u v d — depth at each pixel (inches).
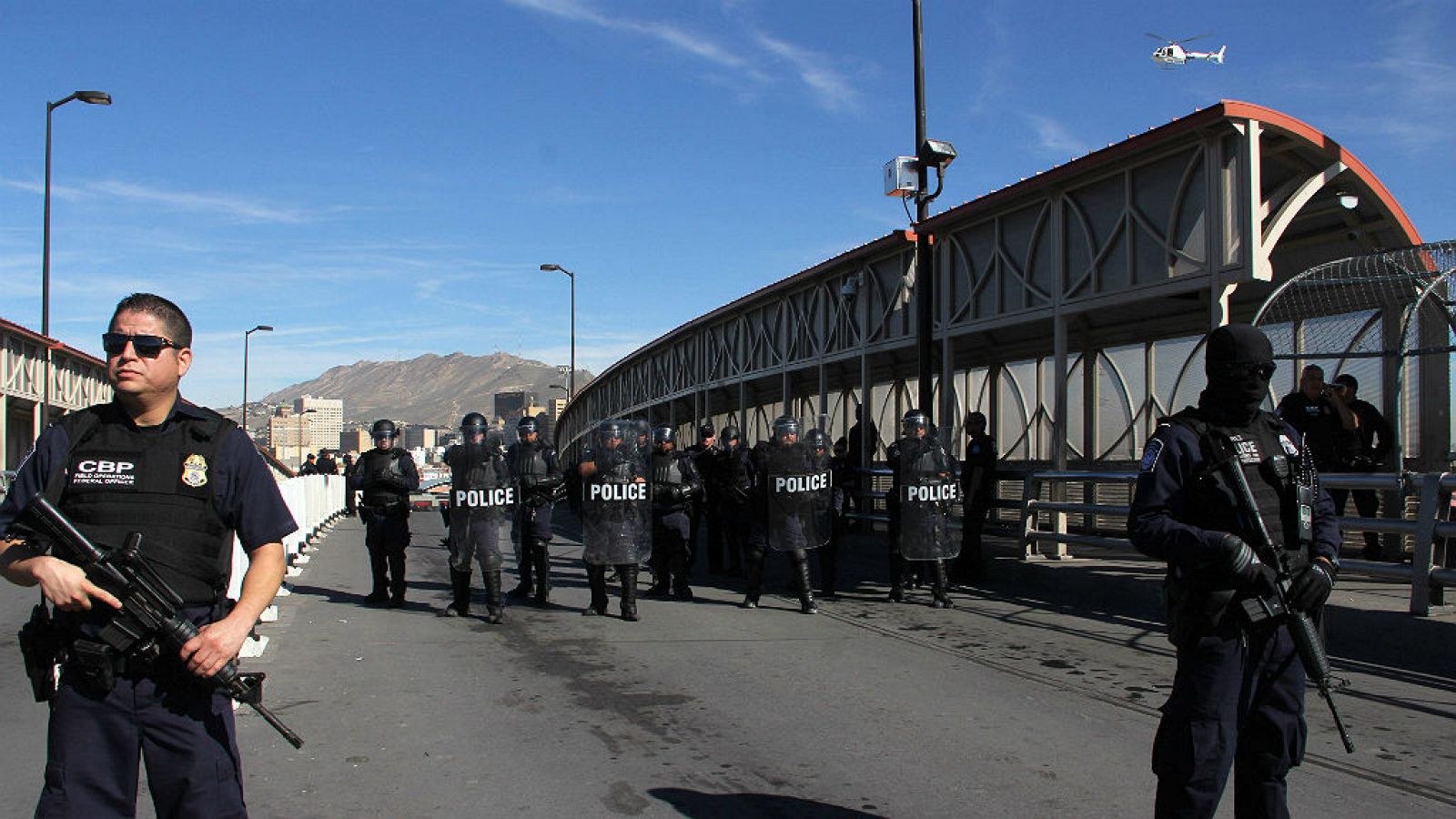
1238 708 138.4
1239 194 417.1
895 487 440.8
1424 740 232.4
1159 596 395.5
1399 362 389.7
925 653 333.1
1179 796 138.7
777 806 191.6
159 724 116.5
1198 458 143.3
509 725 247.0
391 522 433.7
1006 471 498.6
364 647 345.1
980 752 225.1
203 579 121.1
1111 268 481.7
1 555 116.8
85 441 121.4
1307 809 189.3
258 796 196.1
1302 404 418.0
